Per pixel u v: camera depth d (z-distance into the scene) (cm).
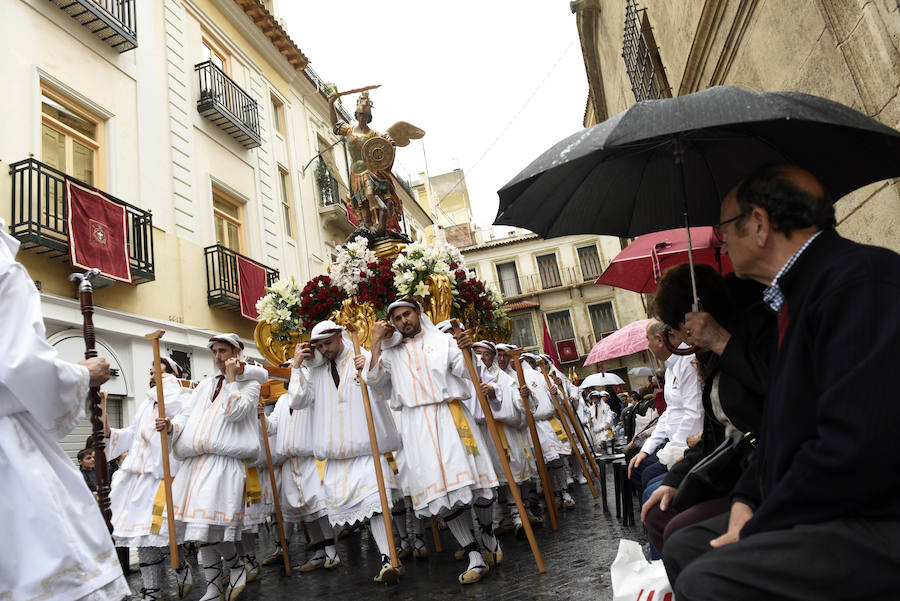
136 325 1106
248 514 565
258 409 640
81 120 1120
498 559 485
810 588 154
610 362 3681
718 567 163
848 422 146
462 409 493
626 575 273
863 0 392
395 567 475
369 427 495
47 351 258
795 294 179
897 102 378
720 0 617
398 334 509
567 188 287
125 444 636
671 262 538
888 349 147
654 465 466
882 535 152
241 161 1596
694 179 296
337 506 521
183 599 539
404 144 1002
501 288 3981
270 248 1653
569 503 783
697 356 279
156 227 1229
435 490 452
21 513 246
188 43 1469
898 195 400
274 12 2094
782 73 536
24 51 1001
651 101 205
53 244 936
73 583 247
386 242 902
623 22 1170
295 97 2020
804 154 255
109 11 1185
